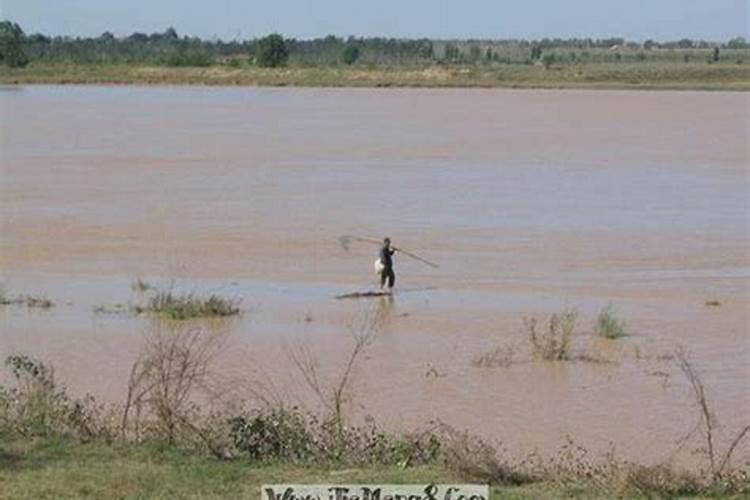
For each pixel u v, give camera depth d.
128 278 69.50
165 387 41.31
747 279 69.56
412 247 79.69
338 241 81.62
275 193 105.62
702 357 51.88
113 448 29.09
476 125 187.12
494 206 98.12
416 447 29.41
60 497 25.39
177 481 26.42
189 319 59.12
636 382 47.69
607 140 162.38
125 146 150.50
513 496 25.80
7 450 28.62
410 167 127.94
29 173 120.50
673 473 28.44
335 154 142.38
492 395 45.47
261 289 66.75
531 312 61.09
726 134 172.00
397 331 56.75
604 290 66.62
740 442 39.16
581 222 90.12
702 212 95.06
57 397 34.88
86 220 89.69
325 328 57.38
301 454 28.91
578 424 41.53
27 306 62.00
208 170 124.00
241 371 48.09
